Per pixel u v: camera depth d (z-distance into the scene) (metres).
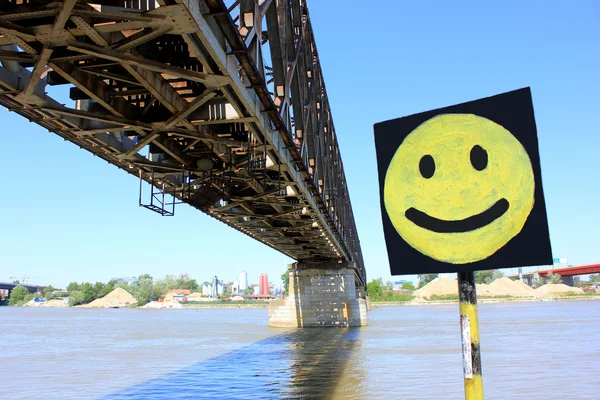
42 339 53.59
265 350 38.19
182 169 20.56
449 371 26.89
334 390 22.27
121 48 11.34
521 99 4.77
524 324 63.16
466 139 5.00
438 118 5.18
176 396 21.89
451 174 5.03
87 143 17.81
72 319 104.88
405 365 29.22
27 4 10.55
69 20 11.30
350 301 59.38
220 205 27.64
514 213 4.66
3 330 68.50
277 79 17.73
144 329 68.25
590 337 45.62
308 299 60.66
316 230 36.81
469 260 4.83
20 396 22.67
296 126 22.09
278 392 22.11
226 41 12.76
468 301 4.86
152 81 13.50
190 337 52.88
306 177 23.61
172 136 18.95
